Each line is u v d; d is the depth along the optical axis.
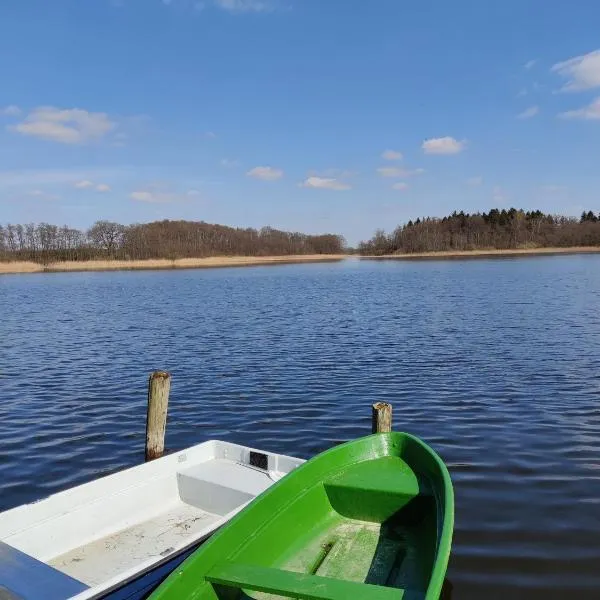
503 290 42.53
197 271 99.88
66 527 6.07
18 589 4.44
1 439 11.01
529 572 6.06
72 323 28.75
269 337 22.72
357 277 69.25
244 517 5.22
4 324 28.78
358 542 5.91
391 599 4.18
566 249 148.75
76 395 14.22
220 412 12.53
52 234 121.19
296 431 11.19
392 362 17.12
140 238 132.88
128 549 6.15
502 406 12.17
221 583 4.56
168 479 7.18
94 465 9.70
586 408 11.84
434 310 30.72
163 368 17.14
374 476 6.50
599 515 7.24
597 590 5.75
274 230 169.88
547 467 8.80
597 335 20.81
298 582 4.45
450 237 157.75
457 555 6.39
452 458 9.27
